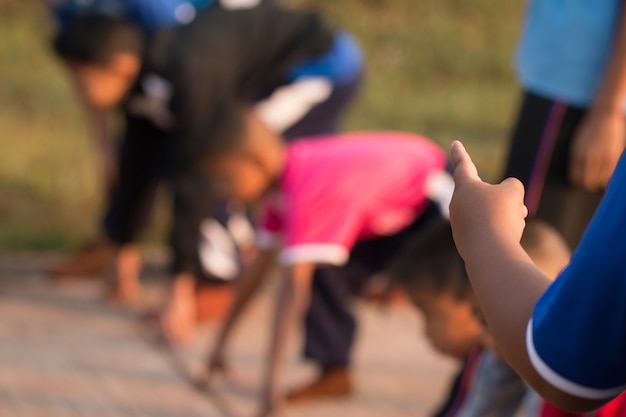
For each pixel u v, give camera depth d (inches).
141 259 226.1
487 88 442.3
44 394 159.2
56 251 232.5
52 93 366.3
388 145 150.6
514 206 54.1
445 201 151.0
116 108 193.0
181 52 179.5
